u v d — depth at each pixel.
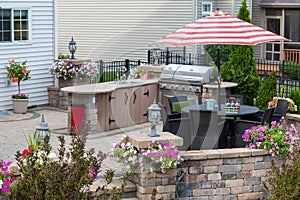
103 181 7.62
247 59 13.22
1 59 13.32
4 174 6.38
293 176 6.77
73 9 21.81
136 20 19.91
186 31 10.34
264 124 8.72
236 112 9.61
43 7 14.28
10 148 10.24
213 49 18.06
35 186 5.16
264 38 10.16
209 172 7.64
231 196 7.79
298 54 22.14
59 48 22.39
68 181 5.10
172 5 19.14
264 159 7.90
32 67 14.12
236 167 7.76
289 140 8.00
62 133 11.49
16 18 13.67
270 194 7.91
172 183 7.37
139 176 7.32
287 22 22.75
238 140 9.28
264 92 11.45
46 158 5.43
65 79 13.95
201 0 19.33
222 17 10.60
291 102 10.80
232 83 13.11
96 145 10.37
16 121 12.64
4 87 13.45
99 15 21.06
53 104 14.48
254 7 23.39
